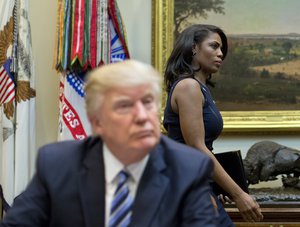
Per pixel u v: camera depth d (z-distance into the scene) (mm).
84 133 3025
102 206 1216
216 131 2186
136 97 1121
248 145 3396
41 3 3500
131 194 1227
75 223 1219
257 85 3408
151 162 1258
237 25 3408
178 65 2217
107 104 1131
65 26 3023
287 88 3393
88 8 3039
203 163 1283
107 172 1241
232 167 2334
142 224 1185
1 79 3127
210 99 2180
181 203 1231
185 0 3414
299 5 3408
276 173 2969
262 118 3371
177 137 2164
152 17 3422
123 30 3141
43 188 1284
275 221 2771
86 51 3012
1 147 3217
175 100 2129
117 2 3461
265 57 3408
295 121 3354
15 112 3117
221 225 2150
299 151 2986
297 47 3400
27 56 3143
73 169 1274
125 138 1124
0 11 3152
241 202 2143
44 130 3477
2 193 3117
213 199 2104
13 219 1270
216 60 2240
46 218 1293
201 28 2260
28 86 3133
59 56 3031
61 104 3084
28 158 3117
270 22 3410
